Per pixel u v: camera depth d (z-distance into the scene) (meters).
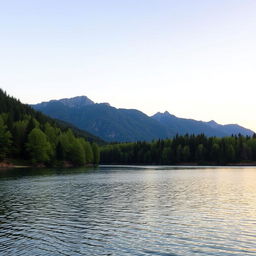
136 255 18.42
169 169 139.88
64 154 155.00
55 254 18.39
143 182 65.69
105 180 70.25
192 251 19.23
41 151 131.88
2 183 59.34
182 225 25.91
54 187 53.59
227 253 18.89
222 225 25.97
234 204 36.53
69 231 23.80
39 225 25.61
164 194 45.59
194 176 85.69
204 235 22.86
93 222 26.80
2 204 35.62
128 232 23.62
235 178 77.56
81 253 18.64
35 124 156.62
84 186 56.19
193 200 39.62
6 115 159.88
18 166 126.12
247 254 18.73
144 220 27.75
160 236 22.52
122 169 136.38
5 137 125.88
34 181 63.97
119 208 33.62
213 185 59.09
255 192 48.03
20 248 19.48
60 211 31.66
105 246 20.06
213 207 34.41
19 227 24.89
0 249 19.23
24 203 36.44
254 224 26.38
